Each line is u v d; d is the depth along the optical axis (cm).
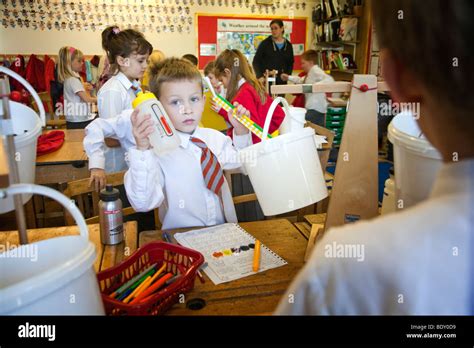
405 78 33
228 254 109
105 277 89
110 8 566
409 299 31
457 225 31
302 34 650
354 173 99
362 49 562
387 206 118
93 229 127
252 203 203
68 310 51
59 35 557
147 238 122
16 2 536
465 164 32
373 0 35
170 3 584
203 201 142
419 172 63
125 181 123
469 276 31
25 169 70
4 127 63
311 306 36
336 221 102
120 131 174
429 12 29
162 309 83
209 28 610
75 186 147
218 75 268
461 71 29
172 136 109
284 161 97
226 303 87
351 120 97
